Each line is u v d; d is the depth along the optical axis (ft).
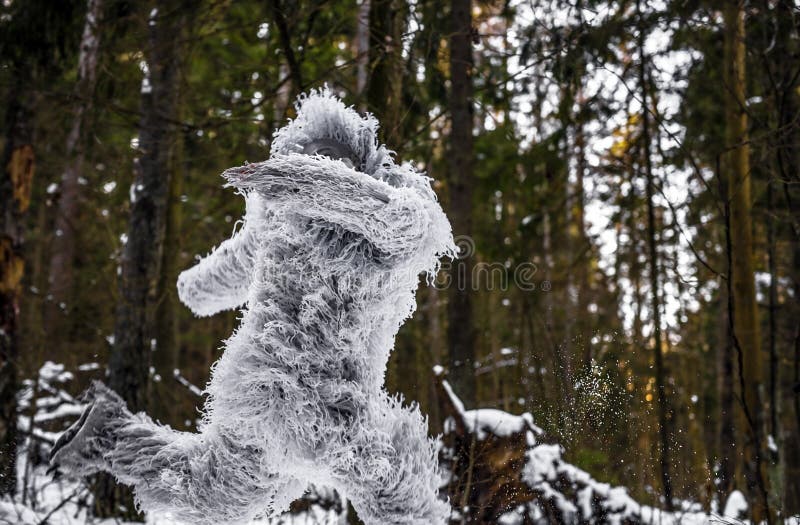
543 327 21.79
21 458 24.03
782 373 36.52
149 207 23.29
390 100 19.04
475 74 23.71
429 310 45.06
